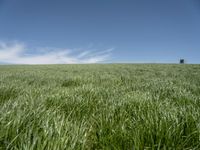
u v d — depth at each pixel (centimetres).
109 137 250
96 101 463
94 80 930
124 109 358
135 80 990
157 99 452
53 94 493
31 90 581
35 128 254
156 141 235
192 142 244
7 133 231
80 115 360
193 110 340
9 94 521
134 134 245
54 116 302
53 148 206
